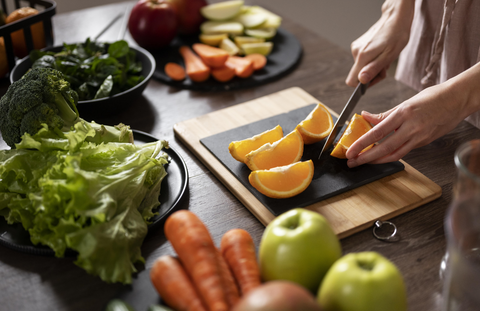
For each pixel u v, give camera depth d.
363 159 0.77
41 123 0.74
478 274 0.60
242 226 0.74
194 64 1.04
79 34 1.17
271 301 0.55
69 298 0.66
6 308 0.65
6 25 0.97
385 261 0.59
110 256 0.66
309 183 0.75
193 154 0.85
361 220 0.73
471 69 0.77
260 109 0.93
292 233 0.62
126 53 0.97
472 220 0.60
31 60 0.95
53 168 0.68
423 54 1.01
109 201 0.67
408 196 0.76
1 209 0.73
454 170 0.81
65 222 0.66
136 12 1.08
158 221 0.72
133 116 0.94
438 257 0.69
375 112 0.93
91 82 0.91
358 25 2.15
